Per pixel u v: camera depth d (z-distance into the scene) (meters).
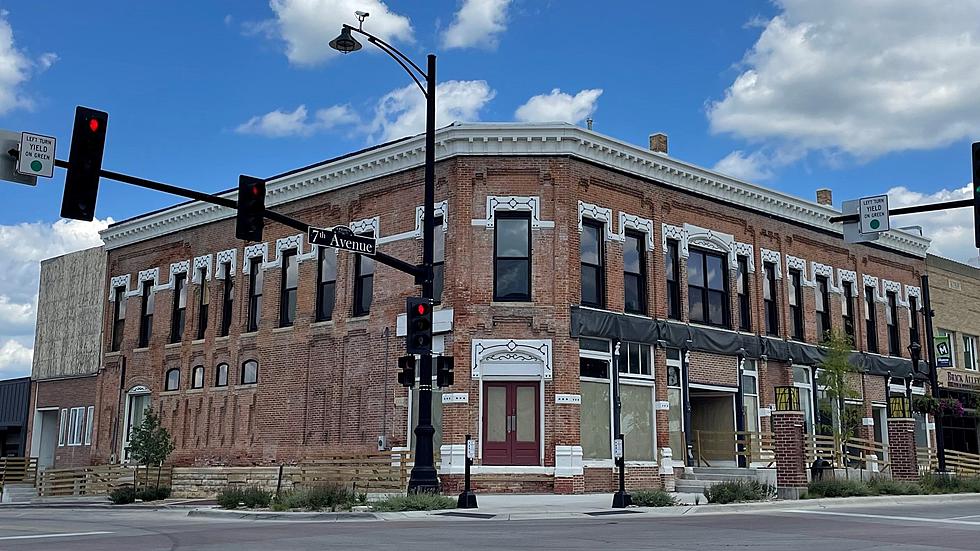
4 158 15.60
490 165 28.02
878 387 38.56
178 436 35.81
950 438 43.47
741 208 33.88
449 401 26.86
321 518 20.05
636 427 29.00
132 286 39.69
